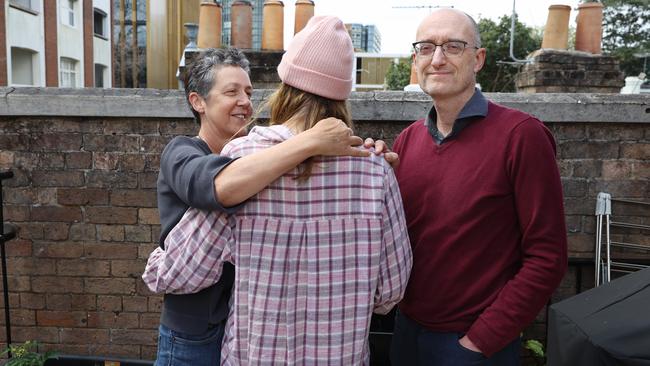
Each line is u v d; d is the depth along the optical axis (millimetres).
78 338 3010
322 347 1323
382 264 1414
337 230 1308
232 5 3824
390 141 2818
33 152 2885
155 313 2971
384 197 1378
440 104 1683
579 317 1643
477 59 1704
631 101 2680
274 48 3803
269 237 1291
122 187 2895
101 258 2947
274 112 1417
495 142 1591
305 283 1310
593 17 4125
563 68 4000
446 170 1657
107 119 2848
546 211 1558
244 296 1326
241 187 1252
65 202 2914
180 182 1396
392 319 2676
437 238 1656
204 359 1593
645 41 15547
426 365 1731
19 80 20297
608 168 2779
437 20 1654
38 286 2980
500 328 1564
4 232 2842
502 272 1635
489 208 1596
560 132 2771
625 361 1438
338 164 1312
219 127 1867
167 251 1445
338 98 1356
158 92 2824
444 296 1664
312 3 3750
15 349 2869
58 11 22016
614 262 2818
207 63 1844
